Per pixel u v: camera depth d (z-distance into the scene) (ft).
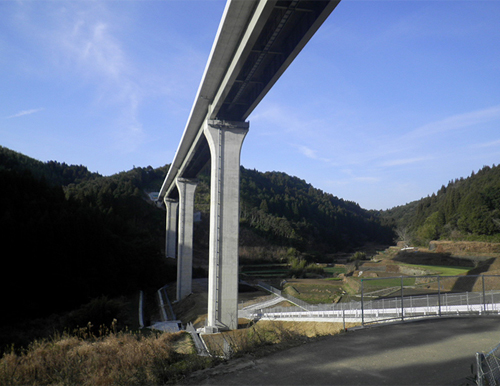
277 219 522.06
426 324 44.21
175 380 26.89
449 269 219.00
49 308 148.56
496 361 25.27
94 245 196.85
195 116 138.41
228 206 118.32
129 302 194.80
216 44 89.76
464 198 360.69
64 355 36.35
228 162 120.37
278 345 34.68
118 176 549.95
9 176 184.34
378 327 42.65
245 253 415.23
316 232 557.74
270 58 97.81
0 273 136.77
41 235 156.66
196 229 442.09
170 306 191.31
